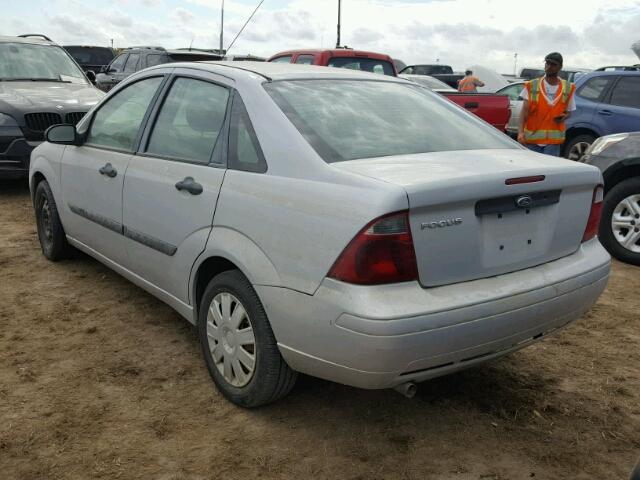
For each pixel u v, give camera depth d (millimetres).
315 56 9586
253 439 2912
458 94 10641
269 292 2748
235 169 3061
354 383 2561
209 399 3236
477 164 2781
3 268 5148
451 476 2691
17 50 9258
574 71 18562
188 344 3869
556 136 7363
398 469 2727
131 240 3844
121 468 2689
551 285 2811
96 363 3598
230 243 2979
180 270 3396
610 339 4109
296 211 2664
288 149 2861
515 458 2826
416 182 2449
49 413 3074
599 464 2803
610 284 5223
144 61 13969
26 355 3676
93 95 8641
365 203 2438
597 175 3072
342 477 2668
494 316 2600
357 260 2424
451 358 2576
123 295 4621
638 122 9039
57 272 5070
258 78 3270
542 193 2822
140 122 3932
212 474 2668
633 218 5742
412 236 2447
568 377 3578
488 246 2672
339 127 3025
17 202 7676
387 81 3748
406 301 2438
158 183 3512
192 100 3566
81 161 4410
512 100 13555
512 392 3389
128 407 3152
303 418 3088
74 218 4645
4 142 7504
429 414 3154
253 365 2980
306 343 2625
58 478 2617
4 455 2754
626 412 3227
